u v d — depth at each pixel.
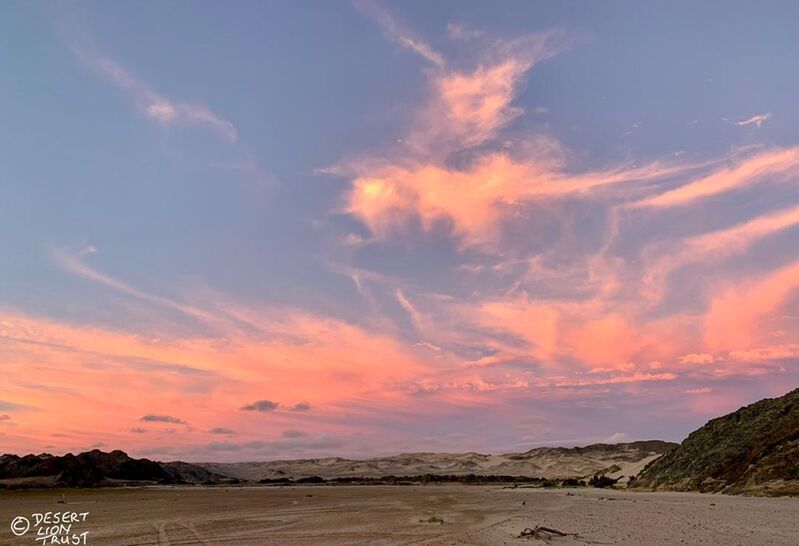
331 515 40.38
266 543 24.66
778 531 24.59
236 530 30.38
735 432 68.69
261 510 46.44
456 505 51.69
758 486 52.03
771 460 55.00
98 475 156.00
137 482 167.62
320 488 128.00
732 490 54.25
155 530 30.69
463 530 28.56
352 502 59.12
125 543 25.64
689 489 63.28
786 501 41.66
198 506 52.44
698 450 72.69
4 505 54.38
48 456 160.12
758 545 20.44
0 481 140.38
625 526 28.39
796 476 50.56
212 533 29.03
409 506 50.75
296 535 27.69
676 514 34.78
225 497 74.31
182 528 31.72
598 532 25.84
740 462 60.94
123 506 52.56
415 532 28.12
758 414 68.56
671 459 78.88
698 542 21.66
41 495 83.69
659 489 69.75
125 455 182.62
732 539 22.31
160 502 60.41
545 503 52.72
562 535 24.78
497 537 25.11
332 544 23.94
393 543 23.94
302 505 53.81
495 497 68.81
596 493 73.56
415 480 196.38
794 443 55.25
